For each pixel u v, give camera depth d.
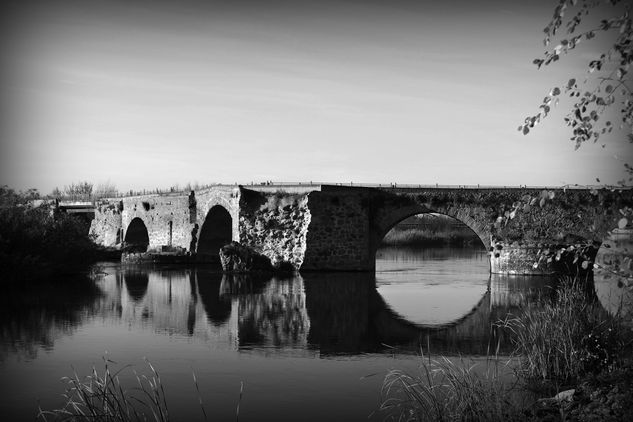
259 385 15.35
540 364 14.49
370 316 25.47
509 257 41.22
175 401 14.12
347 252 44.72
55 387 15.07
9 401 14.01
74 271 42.12
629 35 7.69
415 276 41.59
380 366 17.00
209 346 19.69
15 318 24.52
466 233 79.75
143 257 52.53
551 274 40.31
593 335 14.62
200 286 35.94
